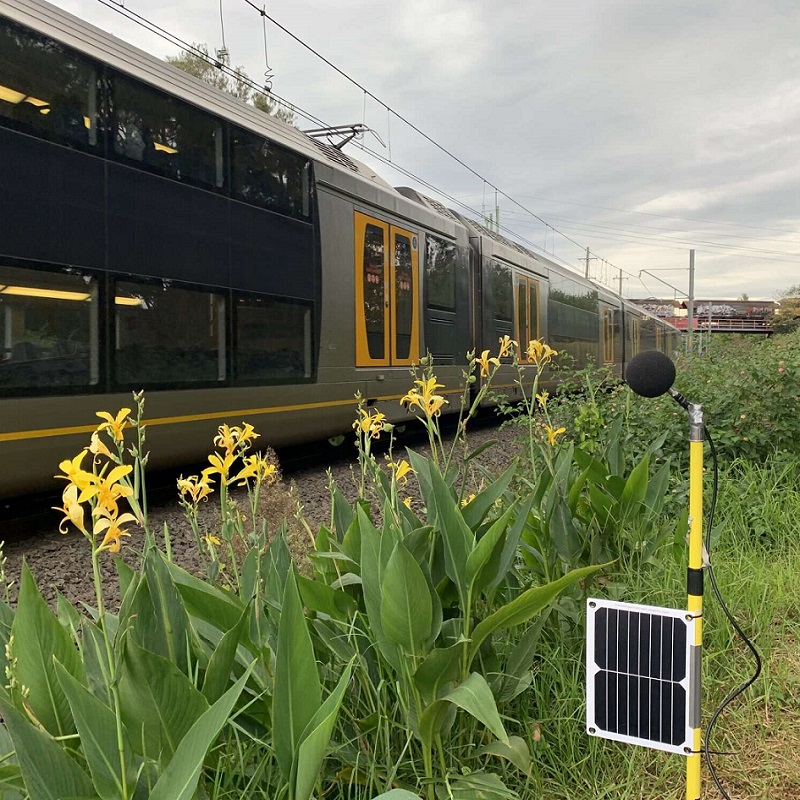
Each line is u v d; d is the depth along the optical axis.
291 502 3.90
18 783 1.69
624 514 3.65
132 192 6.40
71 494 1.61
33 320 5.57
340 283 9.23
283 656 1.67
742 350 9.05
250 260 7.73
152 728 1.68
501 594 2.86
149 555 1.91
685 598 3.44
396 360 10.52
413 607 1.96
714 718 2.30
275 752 1.71
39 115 5.62
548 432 3.79
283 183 8.28
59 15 6.04
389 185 11.38
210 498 7.75
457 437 3.06
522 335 16.08
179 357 6.87
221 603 2.03
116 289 6.23
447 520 2.19
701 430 2.01
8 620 1.98
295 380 8.38
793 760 2.50
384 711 2.21
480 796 1.99
